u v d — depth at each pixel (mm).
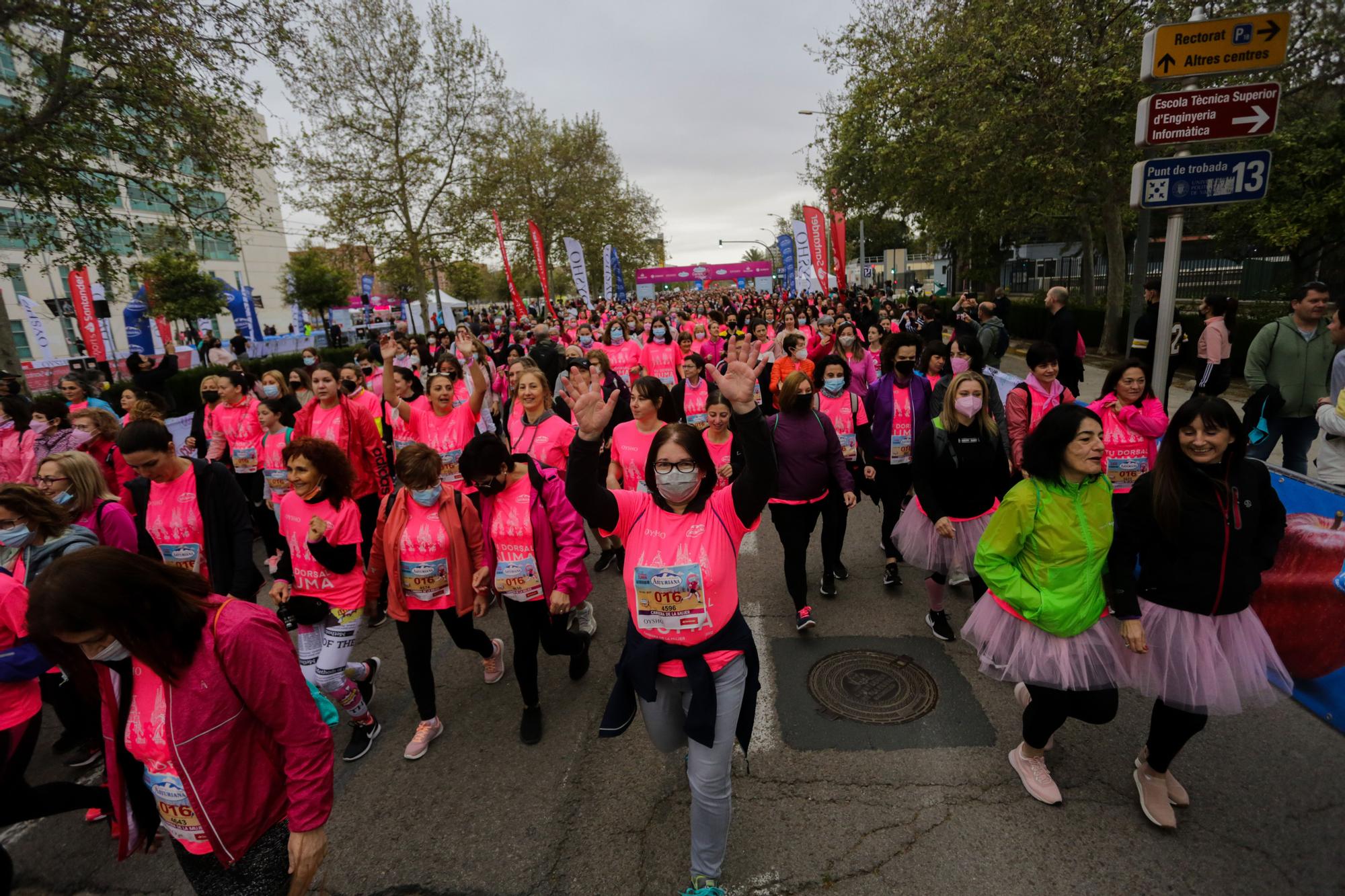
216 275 44906
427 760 3562
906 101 15906
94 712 3850
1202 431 2486
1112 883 2543
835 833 2863
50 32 10211
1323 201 12938
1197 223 20000
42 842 3184
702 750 2391
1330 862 2572
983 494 4098
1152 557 2744
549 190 37344
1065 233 30094
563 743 3641
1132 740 3359
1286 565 3553
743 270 64812
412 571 3477
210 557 3928
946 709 3666
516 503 3498
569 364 7621
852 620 4758
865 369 7699
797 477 4422
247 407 6281
